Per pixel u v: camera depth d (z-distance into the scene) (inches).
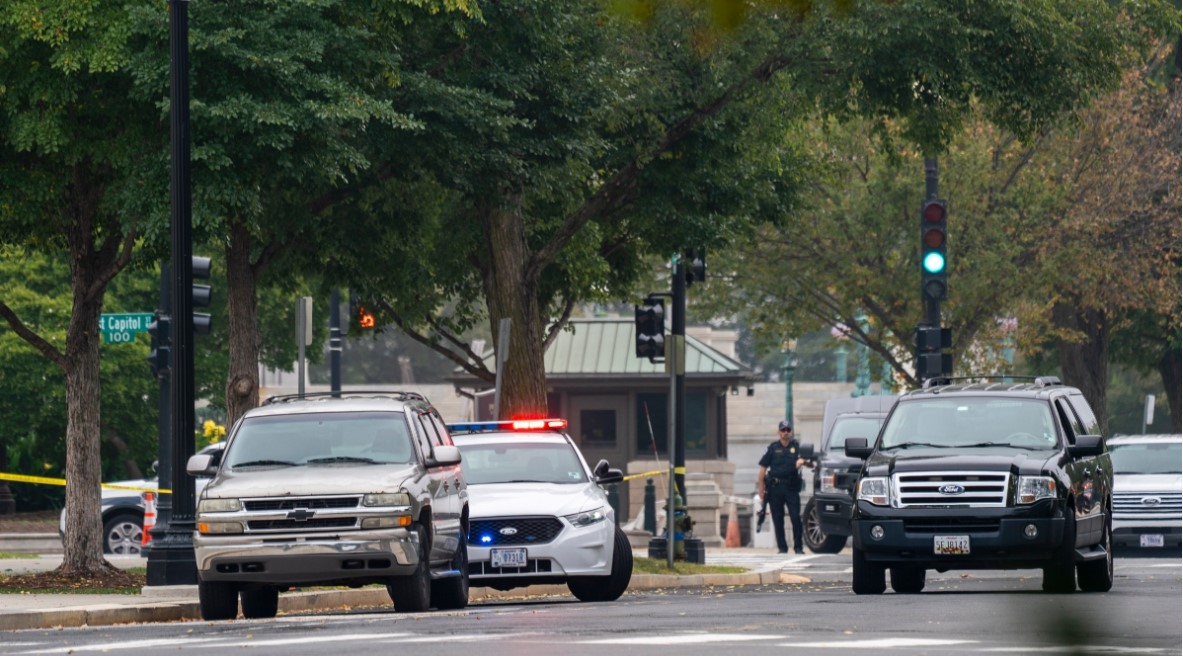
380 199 3393.2
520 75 3093.0
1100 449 2514.8
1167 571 3388.3
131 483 4156.0
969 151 5482.3
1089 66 3400.6
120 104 2721.5
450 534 2268.7
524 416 3518.7
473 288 4178.2
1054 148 5625.0
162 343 3651.6
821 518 4554.6
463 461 2694.4
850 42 3213.6
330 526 2058.3
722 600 2379.4
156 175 2694.4
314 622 1879.9
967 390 2632.9
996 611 1926.7
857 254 5634.8
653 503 5226.4
